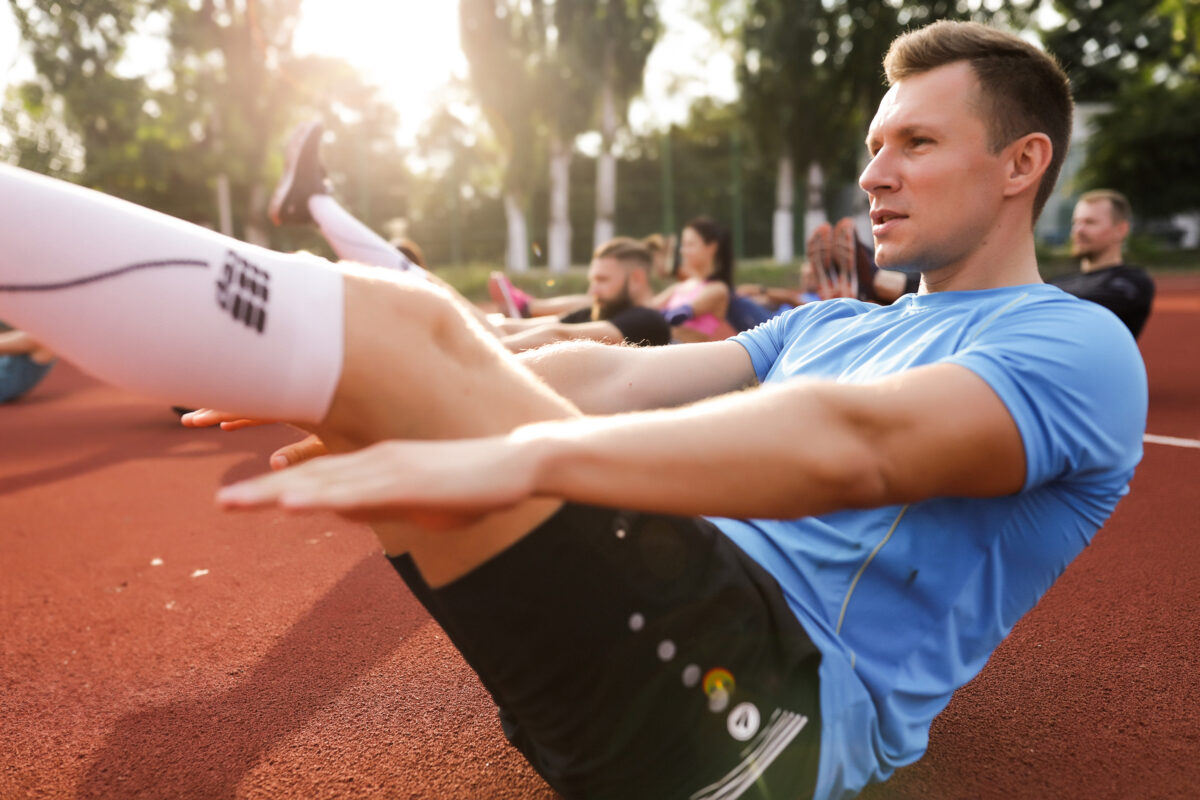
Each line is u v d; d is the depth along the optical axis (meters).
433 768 1.62
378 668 2.10
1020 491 1.01
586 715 1.03
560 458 0.78
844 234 4.52
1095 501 1.13
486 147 27.55
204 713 1.89
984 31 1.23
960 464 0.93
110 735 1.80
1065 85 1.23
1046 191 1.26
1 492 4.24
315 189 4.54
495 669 1.04
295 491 0.69
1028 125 1.21
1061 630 2.18
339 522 3.51
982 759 1.58
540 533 0.96
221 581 2.81
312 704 1.91
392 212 29.78
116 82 16.45
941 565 1.15
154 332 0.83
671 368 1.47
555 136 24.36
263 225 19.52
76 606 2.62
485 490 0.74
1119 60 31.42
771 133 24.22
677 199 28.69
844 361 1.34
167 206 18.28
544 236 29.47
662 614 1.00
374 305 0.92
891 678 1.14
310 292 0.89
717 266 5.12
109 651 2.27
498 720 1.80
